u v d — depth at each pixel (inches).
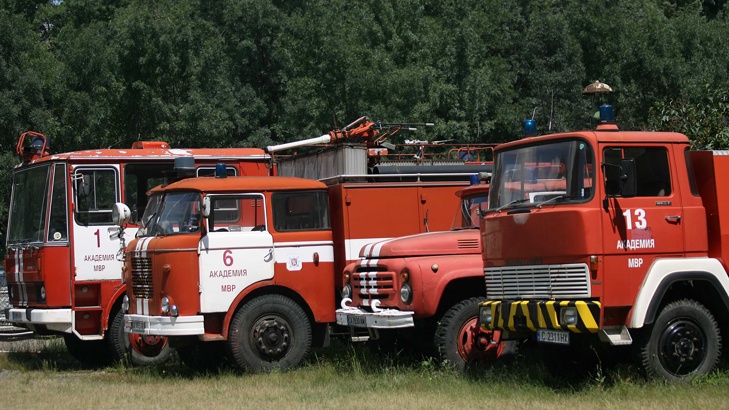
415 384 434.3
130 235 587.8
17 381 516.4
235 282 513.0
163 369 557.6
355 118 1195.9
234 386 462.0
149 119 1176.8
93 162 588.4
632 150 406.6
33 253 582.9
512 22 1635.1
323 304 535.2
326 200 545.0
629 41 1366.9
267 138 1332.4
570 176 399.9
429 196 567.2
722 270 410.0
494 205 434.0
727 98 691.4
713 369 414.0
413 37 1344.7
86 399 434.9
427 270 471.8
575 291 392.2
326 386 448.5
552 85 1413.6
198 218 512.4
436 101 1282.0
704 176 421.7
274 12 1481.3
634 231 398.0
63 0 1717.5
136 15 1170.6
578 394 394.0
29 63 1167.6
